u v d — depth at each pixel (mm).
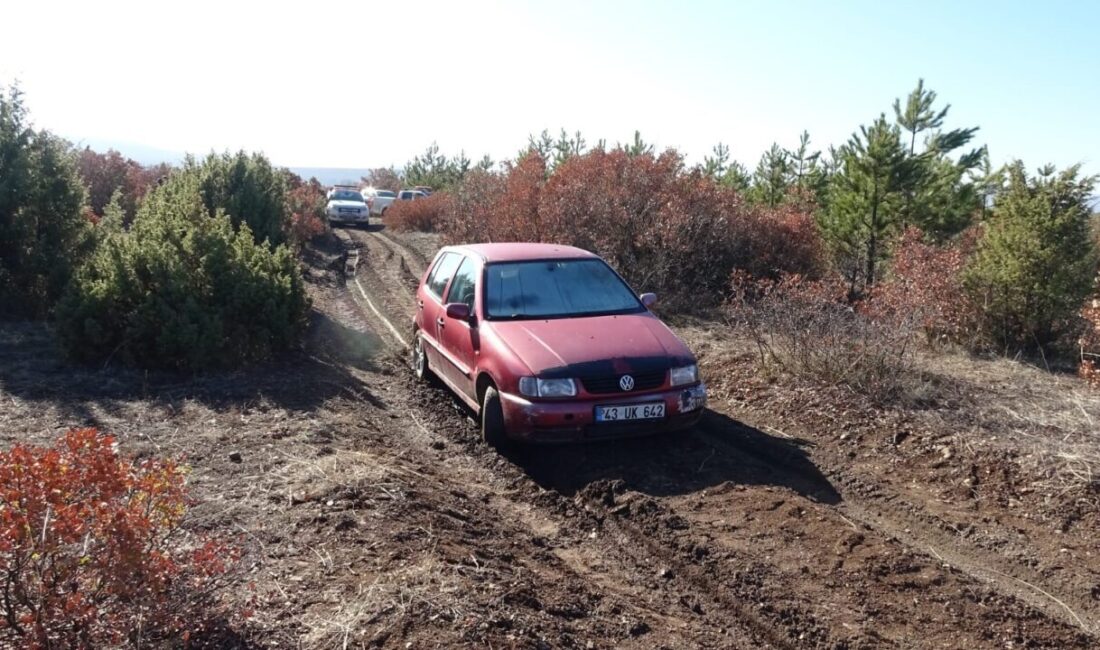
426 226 28375
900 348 7473
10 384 6715
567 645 3270
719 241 12578
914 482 5473
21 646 2680
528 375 5602
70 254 9547
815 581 4129
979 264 9398
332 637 3117
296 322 8766
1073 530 4711
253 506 4473
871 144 15039
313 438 5770
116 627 2893
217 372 7531
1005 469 5410
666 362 5785
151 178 24859
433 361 7742
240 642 3072
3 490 2678
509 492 5367
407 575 3586
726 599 3979
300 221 19406
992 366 8297
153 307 7520
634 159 13766
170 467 3115
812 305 7758
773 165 21469
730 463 5805
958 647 3576
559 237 12773
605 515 5016
